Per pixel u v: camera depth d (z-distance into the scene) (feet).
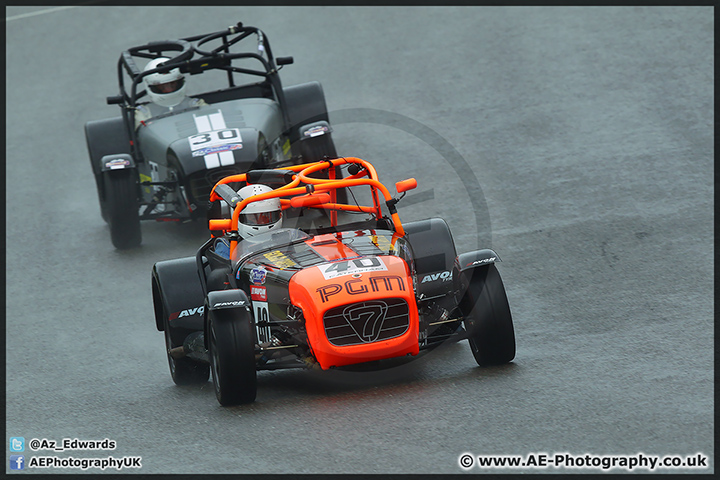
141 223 158.10
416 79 202.08
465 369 88.28
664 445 70.44
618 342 92.68
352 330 79.61
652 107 173.68
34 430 87.81
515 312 104.99
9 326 120.47
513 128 172.45
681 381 81.41
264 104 153.69
